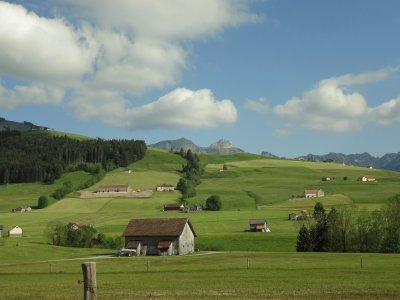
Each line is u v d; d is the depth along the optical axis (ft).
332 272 190.60
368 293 132.87
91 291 63.36
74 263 268.82
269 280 167.43
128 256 340.59
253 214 630.74
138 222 395.96
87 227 441.68
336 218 352.49
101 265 254.47
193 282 165.27
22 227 585.22
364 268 203.31
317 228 359.46
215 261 255.70
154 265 246.88
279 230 503.20
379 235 342.85
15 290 148.56
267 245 401.90
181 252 376.89
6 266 257.55
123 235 383.86
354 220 360.07
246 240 428.15
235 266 225.15
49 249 366.02
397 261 234.58
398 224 341.41
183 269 218.59
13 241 446.19
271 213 637.71
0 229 538.06
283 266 220.23
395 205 347.36
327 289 141.90
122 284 161.99
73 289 149.28
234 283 160.45
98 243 429.38
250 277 178.50
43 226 588.50
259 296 129.18
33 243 424.05
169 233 377.50
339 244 351.25
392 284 151.84
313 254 289.74
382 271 190.08
